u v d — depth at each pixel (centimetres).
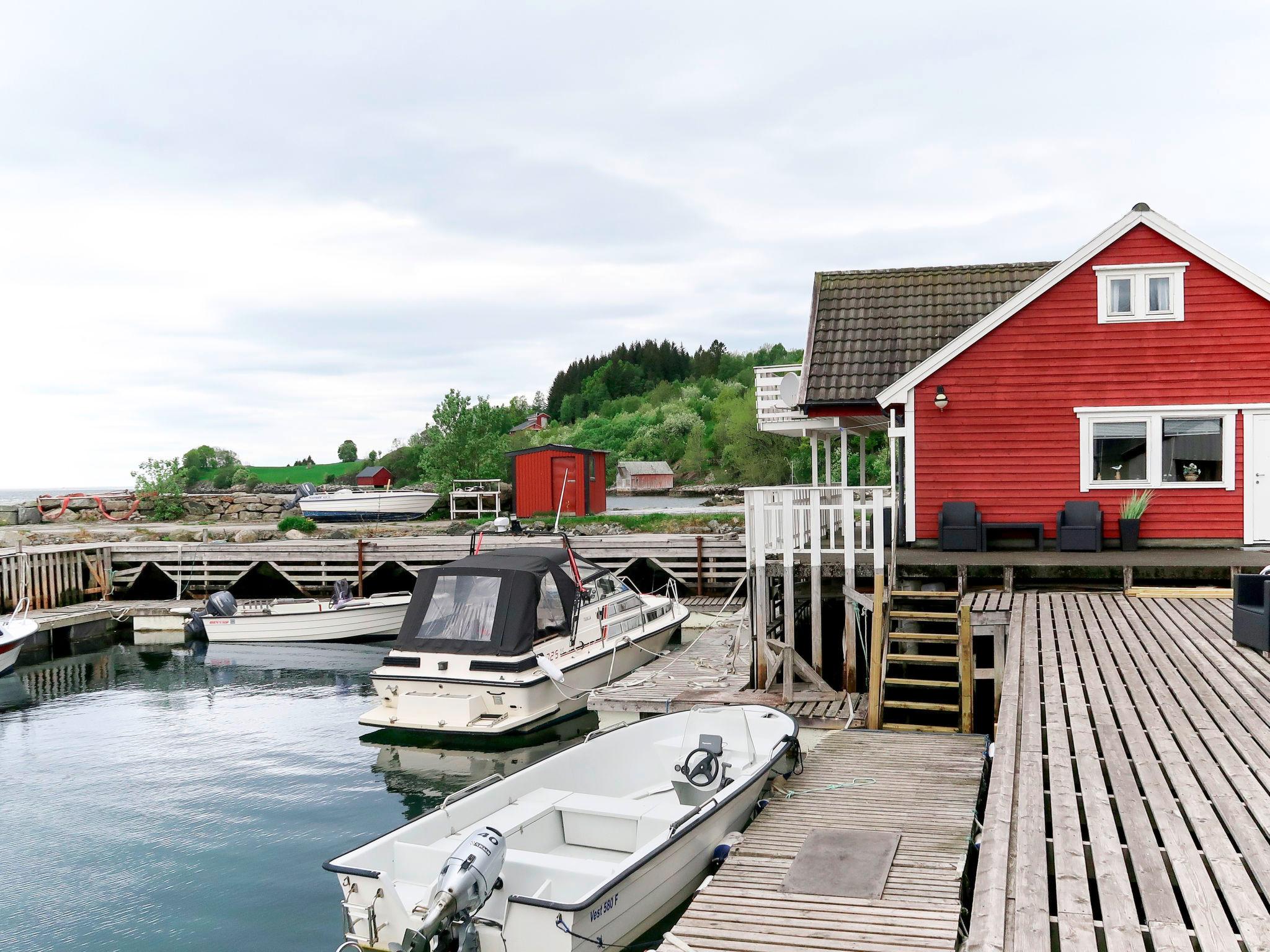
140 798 1095
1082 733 723
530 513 3278
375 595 2286
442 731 1305
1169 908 467
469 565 1395
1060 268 1461
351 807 1058
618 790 949
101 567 2497
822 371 1670
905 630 1310
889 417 1658
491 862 637
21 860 917
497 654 1302
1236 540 1435
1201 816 561
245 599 2428
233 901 826
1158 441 1454
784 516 1239
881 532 1131
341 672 1800
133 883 864
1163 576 1290
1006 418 1496
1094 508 1451
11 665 1812
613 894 659
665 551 2288
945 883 634
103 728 1412
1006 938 477
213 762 1233
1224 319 1428
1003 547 1501
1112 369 1465
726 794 789
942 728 1049
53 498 3725
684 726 1027
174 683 1716
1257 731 702
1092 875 576
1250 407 1420
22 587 2278
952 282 1844
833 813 781
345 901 659
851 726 1070
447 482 3950
